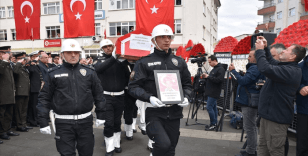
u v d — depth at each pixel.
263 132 2.81
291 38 4.43
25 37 13.37
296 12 28.50
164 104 2.27
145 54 3.74
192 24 19.20
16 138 4.63
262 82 3.29
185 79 2.66
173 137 2.54
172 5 9.73
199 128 5.43
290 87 2.50
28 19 13.12
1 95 4.42
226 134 4.93
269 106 2.61
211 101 5.16
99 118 2.75
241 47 6.30
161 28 2.46
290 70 2.44
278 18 31.72
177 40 19.52
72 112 2.46
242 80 3.40
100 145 4.24
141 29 3.76
